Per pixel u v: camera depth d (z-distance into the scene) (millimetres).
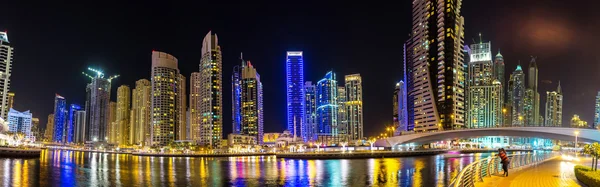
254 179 84938
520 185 32938
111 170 112375
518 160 51281
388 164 119938
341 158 163625
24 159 150000
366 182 74500
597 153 37312
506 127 157000
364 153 165750
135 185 78188
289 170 105250
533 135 149125
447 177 79500
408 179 77000
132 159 186000
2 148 151250
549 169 48156
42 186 76625
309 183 75750
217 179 86250
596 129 128375
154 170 111938
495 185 32719
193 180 85188
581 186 33062
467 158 150750
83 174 99688
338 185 71625
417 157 162375
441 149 197875
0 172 96938
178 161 164625
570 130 135875
